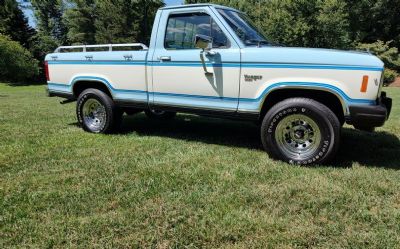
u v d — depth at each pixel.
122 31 42.09
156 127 6.64
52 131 6.27
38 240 2.72
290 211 3.15
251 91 4.60
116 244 2.66
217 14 4.83
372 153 4.95
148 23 43.44
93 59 5.92
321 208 3.22
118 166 4.30
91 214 3.11
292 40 30.70
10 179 3.90
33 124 6.94
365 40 36.50
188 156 4.71
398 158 4.71
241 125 6.86
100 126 6.05
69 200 3.38
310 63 4.22
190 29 5.04
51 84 6.55
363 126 4.21
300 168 4.24
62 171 4.16
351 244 2.66
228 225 2.90
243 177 3.94
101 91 6.00
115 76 5.75
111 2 41.97
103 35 42.25
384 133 6.23
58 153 4.87
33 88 27.22
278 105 4.42
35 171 4.16
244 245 2.65
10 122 7.16
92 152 4.92
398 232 2.83
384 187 3.64
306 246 2.65
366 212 3.12
